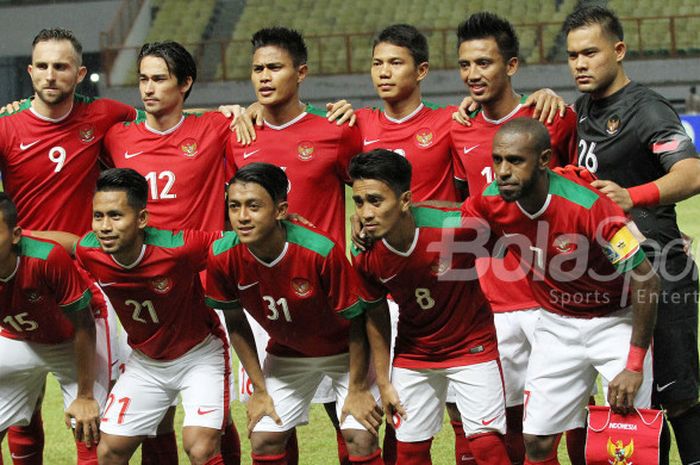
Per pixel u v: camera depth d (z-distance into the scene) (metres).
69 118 7.57
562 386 6.29
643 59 29.52
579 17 6.54
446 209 6.20
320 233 6.19
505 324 7.24
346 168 7.46
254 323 7.35
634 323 5.88
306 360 6.61
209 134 7.53
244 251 6.16
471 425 6.41
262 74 7.16
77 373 6.84
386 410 6.43
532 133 5.66
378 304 6.29
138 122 7.63
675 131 6.24
